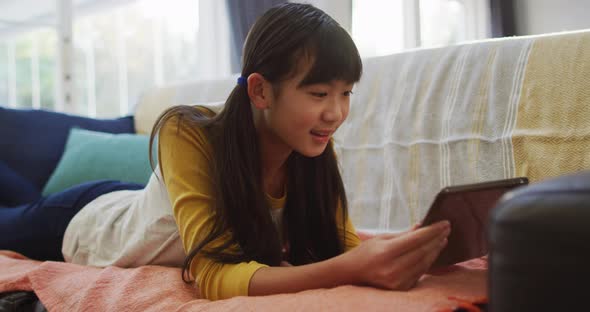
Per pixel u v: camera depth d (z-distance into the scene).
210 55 2.53
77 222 1.22
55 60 2.78
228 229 0.80
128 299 0.77
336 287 0.68
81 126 2.19
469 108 1.28
